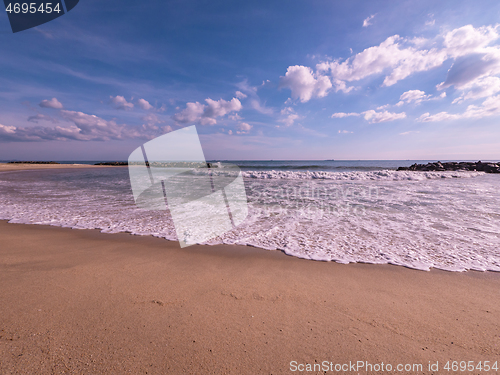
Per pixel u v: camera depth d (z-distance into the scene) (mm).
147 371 1006
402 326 1331
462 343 1195
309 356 1110
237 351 1135
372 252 2527
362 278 1948
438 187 7965
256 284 1835
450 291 1740
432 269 2121
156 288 1749
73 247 2689
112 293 1662
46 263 2213
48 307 1463
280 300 1604
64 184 9164
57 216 4109
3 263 2191
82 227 3500
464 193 6582
